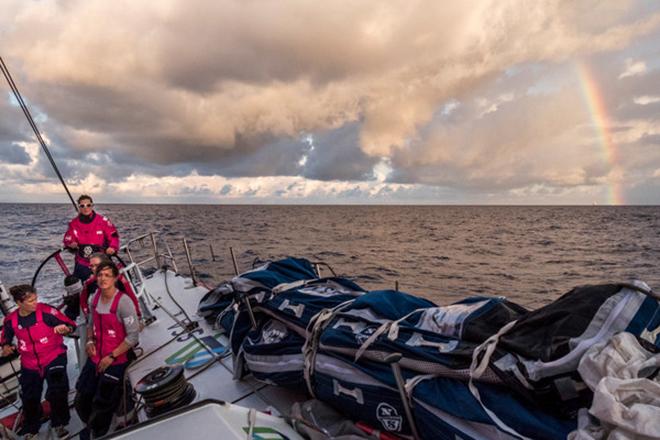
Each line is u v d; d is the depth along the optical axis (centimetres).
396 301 296
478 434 186
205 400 192
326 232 4631
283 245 2955
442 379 213
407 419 211
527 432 176
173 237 3281
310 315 303
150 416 270
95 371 334
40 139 501
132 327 333
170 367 281
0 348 362
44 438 344
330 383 254
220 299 505
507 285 1605
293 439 212
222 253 2238
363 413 235
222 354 402
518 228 5697
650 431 141
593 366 172
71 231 495
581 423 170
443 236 4284
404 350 230
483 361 197
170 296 607
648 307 200
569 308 202
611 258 2408
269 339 321
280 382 302
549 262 2261
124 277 392
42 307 348
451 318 249
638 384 159
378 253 2627
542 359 187
